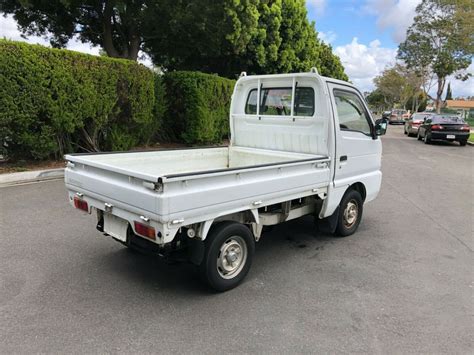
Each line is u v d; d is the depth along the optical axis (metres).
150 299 3.78
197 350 3.00
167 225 3.26
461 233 6.10
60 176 9.34
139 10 15.69
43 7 15.93
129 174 3.50
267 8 19.83
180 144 14.84
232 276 4.04
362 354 3.01
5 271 4.27
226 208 3.70
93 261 4.62
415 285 4.23
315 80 5.07
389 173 11.86
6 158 9.67
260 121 5.79
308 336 3.23
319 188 4.90
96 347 3.00
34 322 3.31
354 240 5.69
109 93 10.47
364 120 5.83
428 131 21.92
